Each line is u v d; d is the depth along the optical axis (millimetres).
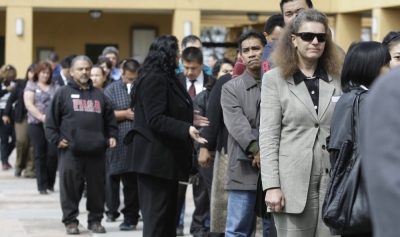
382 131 3100
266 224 9953
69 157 13992
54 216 16266
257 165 9484
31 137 19656
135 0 34938
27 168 23422
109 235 14133
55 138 13953
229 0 35375
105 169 15352
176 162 10086
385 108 3102
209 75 14805
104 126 14547
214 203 11297
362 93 7055
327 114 7871
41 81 20156
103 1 34844
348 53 7312
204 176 12594
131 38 40656
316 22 7871
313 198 7820
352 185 6664
